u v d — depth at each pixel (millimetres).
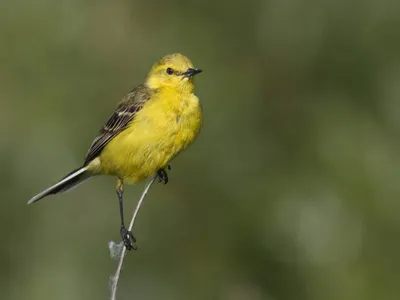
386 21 17094
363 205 16094
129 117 11609
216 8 17641
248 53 17500
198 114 11688
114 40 17609
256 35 17500
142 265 16703
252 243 16516
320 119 17078
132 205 16828
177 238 16766
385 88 17000
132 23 17688
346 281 15766
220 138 16938
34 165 16922
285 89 17391
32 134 17062
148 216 16781
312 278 15938
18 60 17453
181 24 17641
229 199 16719
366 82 17156
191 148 16828
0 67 17359
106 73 17484
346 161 16516
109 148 11789
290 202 16484
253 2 17547
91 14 17656
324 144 16812
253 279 16453
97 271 16609
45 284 16453
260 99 17359
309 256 16109
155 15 17734
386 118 16859
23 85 17375
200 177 16812
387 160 16406
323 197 16359
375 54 17156
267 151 17047
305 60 17344
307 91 17359
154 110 11531
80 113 17250
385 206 16062
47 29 17547
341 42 17219
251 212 16594
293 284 16141
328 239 16062
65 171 16875
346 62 17250
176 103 11594
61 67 17500
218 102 17078
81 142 17062
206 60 17344
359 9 17156
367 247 15898
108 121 11836
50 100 17250
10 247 16750
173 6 17750
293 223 16312
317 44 17266
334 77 17312
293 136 17156
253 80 17375
